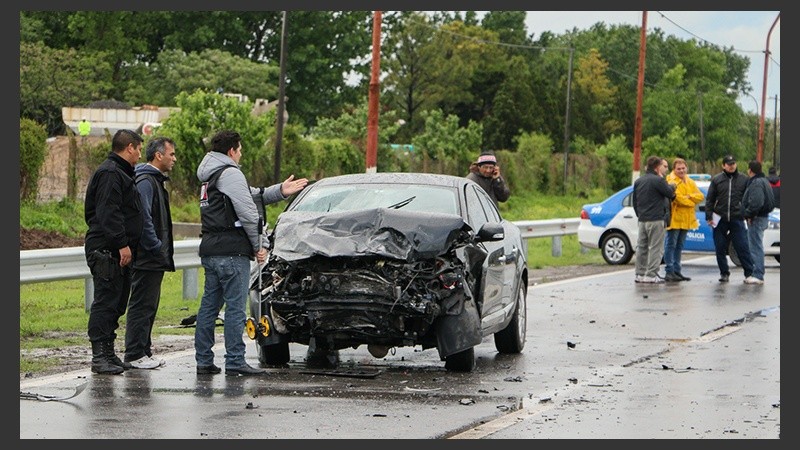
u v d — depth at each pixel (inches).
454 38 5044.3
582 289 1163.3
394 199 682.2
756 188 1228.5
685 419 520.1
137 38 3969.0
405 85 4864.7
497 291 690.8
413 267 612.1
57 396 546.0
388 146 2437.3
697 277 1328.7
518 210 2832.2
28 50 3142.2
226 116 1958.7
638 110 2773.1
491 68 4995.1
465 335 627.5
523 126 4640.8
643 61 2802.7
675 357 719.7
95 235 623.5
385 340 626.2
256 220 621.0
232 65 3732.8
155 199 644.7
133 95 3595.0
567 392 587.2
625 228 1477.6
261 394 560.1
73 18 3754.9
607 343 783.1
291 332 637.3
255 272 644.7
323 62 4128.9
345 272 613.3
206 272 624.4
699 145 6063.0
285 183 681.6
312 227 629.6
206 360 626.2
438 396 565.3
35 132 1630.2
